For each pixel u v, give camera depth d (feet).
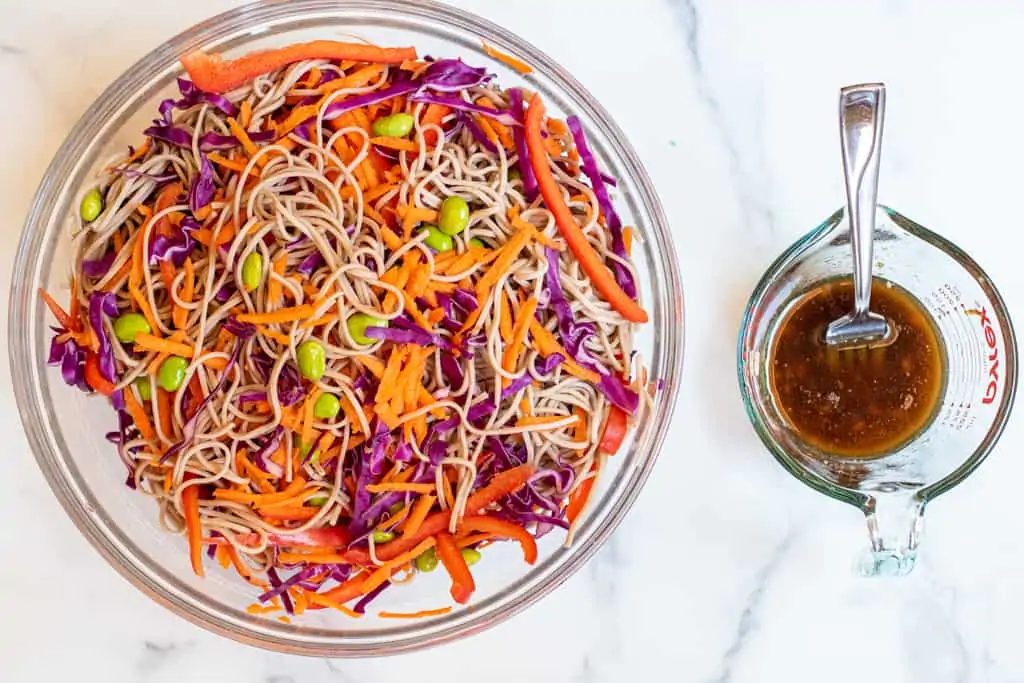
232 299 1.82
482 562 2.05
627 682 2.13
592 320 1.92
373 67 1.89
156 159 1.86
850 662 2.15
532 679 2.13
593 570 2.14
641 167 1.99
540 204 1.90
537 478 1.91
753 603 2.15
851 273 2.09
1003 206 2.15
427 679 2.12
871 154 1.93
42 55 2.06
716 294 2.13
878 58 2.14
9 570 2.08
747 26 2.13
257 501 1.85
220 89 1.86
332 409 1.82
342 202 1.83
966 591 2.16
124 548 1.97
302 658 2.11
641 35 2.12
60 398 1.96
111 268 1.85
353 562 1.88
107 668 2.09
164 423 1.85
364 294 1.83
